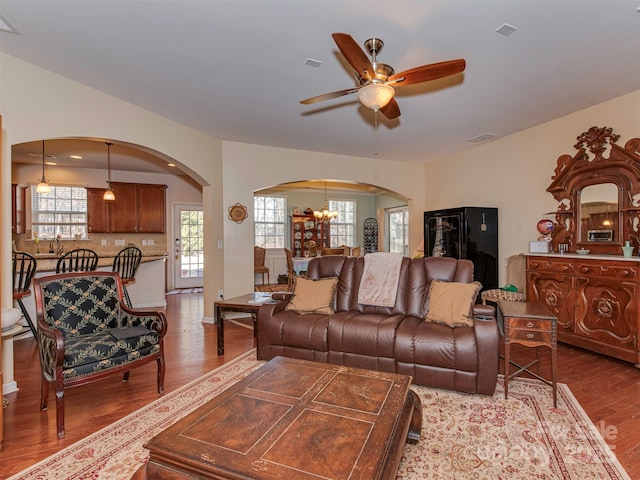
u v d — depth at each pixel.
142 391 2.68
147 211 7.17
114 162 6.20
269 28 2.31
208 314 4.87
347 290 3.50
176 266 7.87
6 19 2.21
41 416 2.30
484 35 2.39
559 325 3.64
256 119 4.07
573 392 2.58
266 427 1.39
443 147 5.32
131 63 2.79
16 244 6.17
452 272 3.16
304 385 1.77
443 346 2.55
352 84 3.17
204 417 1.46
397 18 2.19
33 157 5.79
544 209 4.29
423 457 1.84
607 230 3.58
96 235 6.84
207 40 2.46
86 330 2.66
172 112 3.86
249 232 5.11
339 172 5.74
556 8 2.11
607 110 3.59
